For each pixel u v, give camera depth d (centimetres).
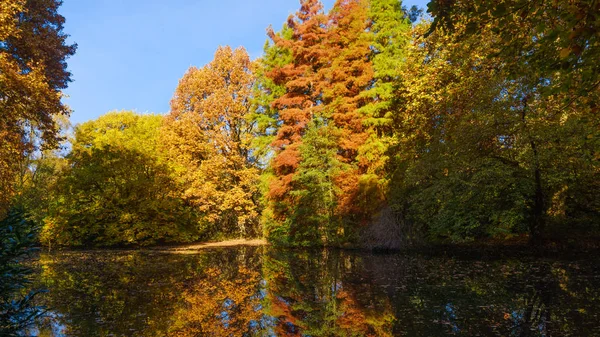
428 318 620
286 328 595
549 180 1192
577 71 501
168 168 2655
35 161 2916
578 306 648
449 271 1100
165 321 635
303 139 2073
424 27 1656
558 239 1336
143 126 3228
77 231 2411
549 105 1112
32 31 1459
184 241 2855
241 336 553
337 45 2223
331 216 2038
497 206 1363
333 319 639
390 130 2091
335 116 2061
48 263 1520
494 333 527
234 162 2814
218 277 1127
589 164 1113
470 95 1431
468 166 1298
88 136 3288
